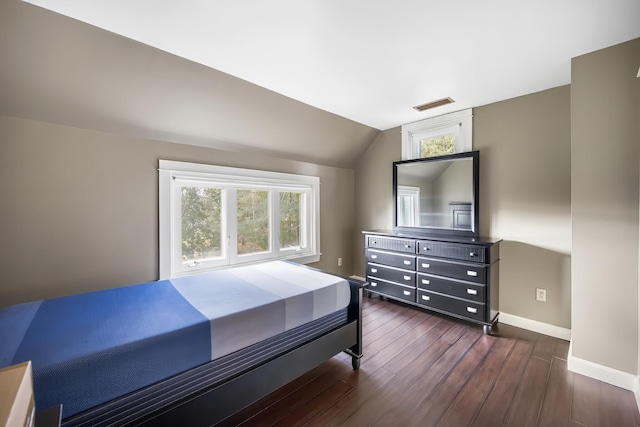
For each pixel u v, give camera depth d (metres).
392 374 1.95
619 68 1.80
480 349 2.27
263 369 1.48
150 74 2.00
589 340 1.91
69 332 1.21
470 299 2.61
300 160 3.48
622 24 1.61
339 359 2.15
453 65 2.09
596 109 1.87
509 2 1.44
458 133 3.06
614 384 1.81
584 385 1.81
